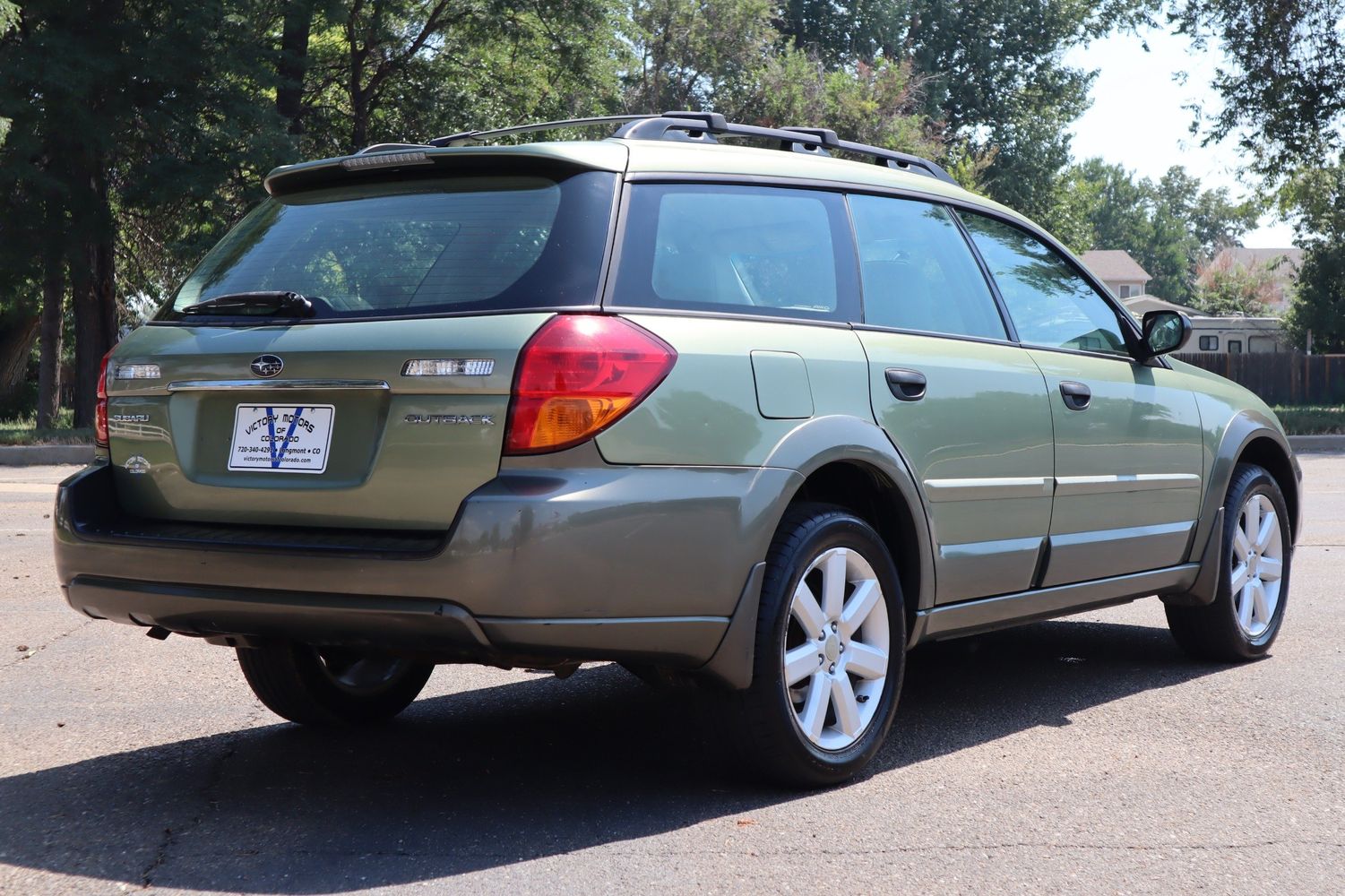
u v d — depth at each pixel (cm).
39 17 2170
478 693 518
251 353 357
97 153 2211
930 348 424
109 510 384
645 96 3991
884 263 428
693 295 362
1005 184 5381
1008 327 465
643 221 360
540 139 3009
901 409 401
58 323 2514
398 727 461
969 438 423
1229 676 539
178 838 338
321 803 369
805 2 5434
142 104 2209
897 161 475
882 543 393
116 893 299
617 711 485
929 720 466
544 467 324
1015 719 467
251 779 394
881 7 5394
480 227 357
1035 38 5462
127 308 2916
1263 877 310
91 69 2091
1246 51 2931
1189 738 439
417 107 2909
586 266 343
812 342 383
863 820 352
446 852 326
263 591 339
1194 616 556
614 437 329
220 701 493
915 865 317
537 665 341
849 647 386
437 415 330
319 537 341
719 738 367
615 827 346
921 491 405
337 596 330
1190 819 353
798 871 312
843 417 381
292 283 371
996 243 483
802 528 368
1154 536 512
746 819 352
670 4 3997
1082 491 473
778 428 362
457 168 372
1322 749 425
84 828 346
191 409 370
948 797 373
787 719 363
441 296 346
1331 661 566
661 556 334
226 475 361
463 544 317
